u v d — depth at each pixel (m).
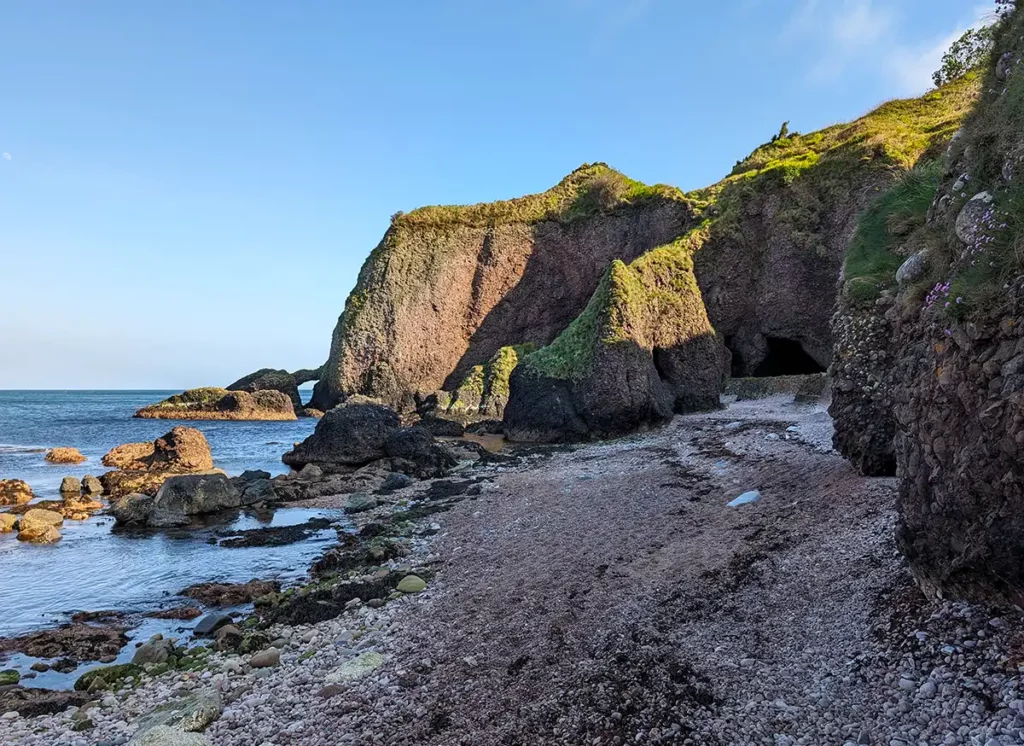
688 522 12.66
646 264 37.50
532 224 61.47
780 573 8.54
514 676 7.27
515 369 36.69
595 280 58.53
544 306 60.69
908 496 6.85
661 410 32.34
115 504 20.70
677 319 36.34
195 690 8.28
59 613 12.16
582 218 59.81
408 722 6.60
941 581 6.32
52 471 30.50
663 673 6.63
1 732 7.55
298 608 11.03
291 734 6.66
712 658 6.79
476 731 6.21
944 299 6.32
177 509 20.17
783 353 47.25
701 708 5.94
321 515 19.95
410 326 59.28
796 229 44.00
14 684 9.16
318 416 69.19
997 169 7.12
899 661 5.87
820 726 5.36
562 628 8.38
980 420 5.53
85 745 7.10
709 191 53.97
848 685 5.81
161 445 29.22
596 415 31.77
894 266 12.59
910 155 40.47
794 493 12.64
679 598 8.54
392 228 62.53
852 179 42.16
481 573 11.80
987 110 8.20
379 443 28.56
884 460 11.63
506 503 17.98
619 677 6.71
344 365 59.16
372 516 19.03
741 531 11.04
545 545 12.93
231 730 6.97
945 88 47.78
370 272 61.81
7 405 109.81
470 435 37.66
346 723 6.75
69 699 8.41
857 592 7.38
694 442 24.09
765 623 7.34
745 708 5.80
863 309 12.75
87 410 92.31
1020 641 5.40
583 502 16.47
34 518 18.20
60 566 15.09
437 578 12.02
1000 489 5.42
